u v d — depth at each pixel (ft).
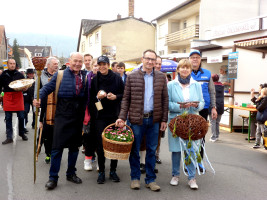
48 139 17.04
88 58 19.51
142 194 13.25
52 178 13.87
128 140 13.12
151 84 13.65
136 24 98.27
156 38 93.91
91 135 16.10
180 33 75.82
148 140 13.97
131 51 98.17
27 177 15.34
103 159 14.58
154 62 13.43
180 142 13.55
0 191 13.38
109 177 15.25
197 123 13.07
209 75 16.38
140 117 13.38
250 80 31.78
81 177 15.49
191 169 14.05
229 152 21.74
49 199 12.58
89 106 14.80
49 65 17.71
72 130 13.97
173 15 79.25
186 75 14.03
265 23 40.14
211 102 16.57
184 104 13.67
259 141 23.13
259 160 19.57
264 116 22.15
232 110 30.66
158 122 13.93
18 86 20.12
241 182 15.17
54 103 15.12
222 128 32.58
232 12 65.72
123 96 13.79
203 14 64.49
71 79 13.92
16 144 23.00
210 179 15.57
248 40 38.04
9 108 23.31
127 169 17.03
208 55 38.50
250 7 66.33
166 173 16.33
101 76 14.49
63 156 19.81
